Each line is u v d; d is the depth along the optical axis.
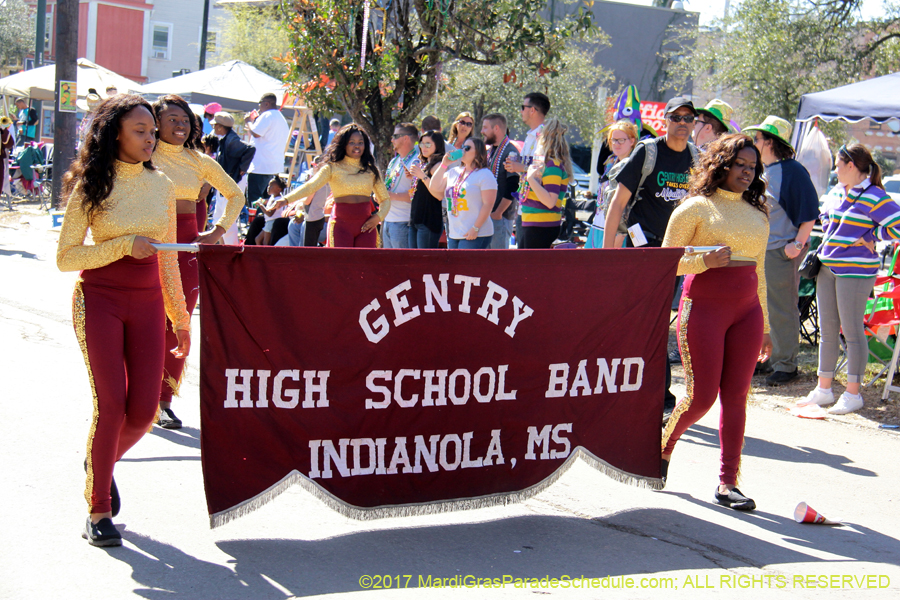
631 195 5.82
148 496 4.32
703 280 4.48
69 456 4.77
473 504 4.05
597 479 4.97
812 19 20.88
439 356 3.94
